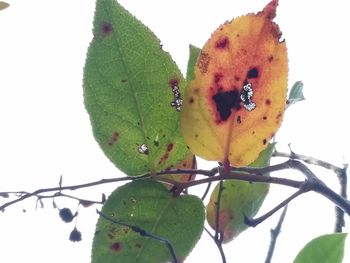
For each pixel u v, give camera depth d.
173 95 0.27
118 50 0.26
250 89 0.26
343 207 0.25
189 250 0.27
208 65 0.26
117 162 0.27
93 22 0.26
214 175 0.27
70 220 0.26
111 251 0.26
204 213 0.27
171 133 0.27
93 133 0.27
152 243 0.27
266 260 0.29
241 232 0.29
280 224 0.30
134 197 0.27
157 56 0.26
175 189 0.27
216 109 0.27
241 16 0.26
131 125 0.27
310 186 0.26
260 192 0.29
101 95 0.26
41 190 0.26
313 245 0.25
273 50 0.26
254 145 0.27
